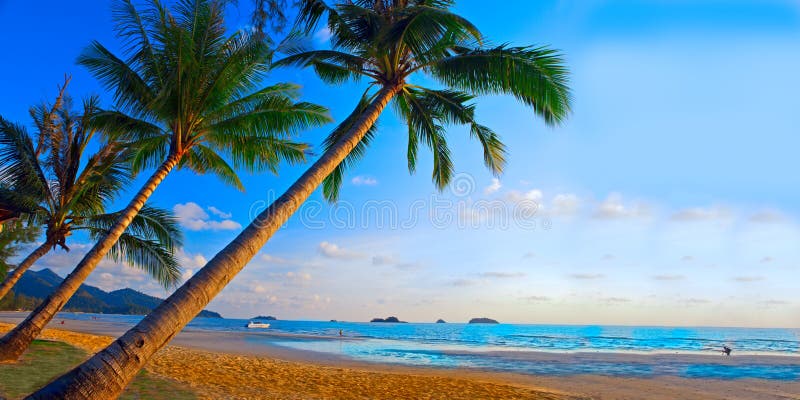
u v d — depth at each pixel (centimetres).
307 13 894
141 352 439
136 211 1025
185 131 1060
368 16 859
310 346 3184
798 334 10144
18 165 1221
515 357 2581
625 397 1296
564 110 823
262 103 1129
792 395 1374
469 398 1174
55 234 1285
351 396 1103
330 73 1054
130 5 992
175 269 1480
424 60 883
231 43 1030
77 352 1352
